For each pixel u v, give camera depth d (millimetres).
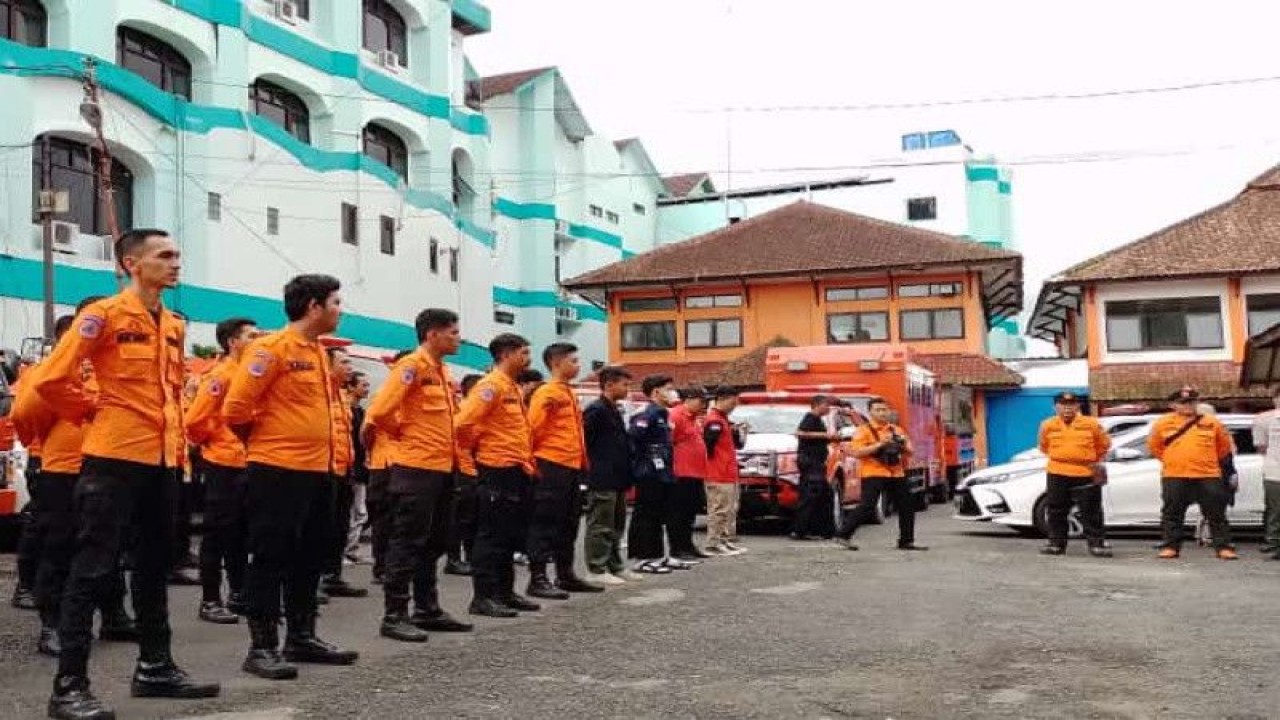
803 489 15117
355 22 32094
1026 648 7328
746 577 11078
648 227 55031
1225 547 12867
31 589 8836
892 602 9359
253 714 5637
